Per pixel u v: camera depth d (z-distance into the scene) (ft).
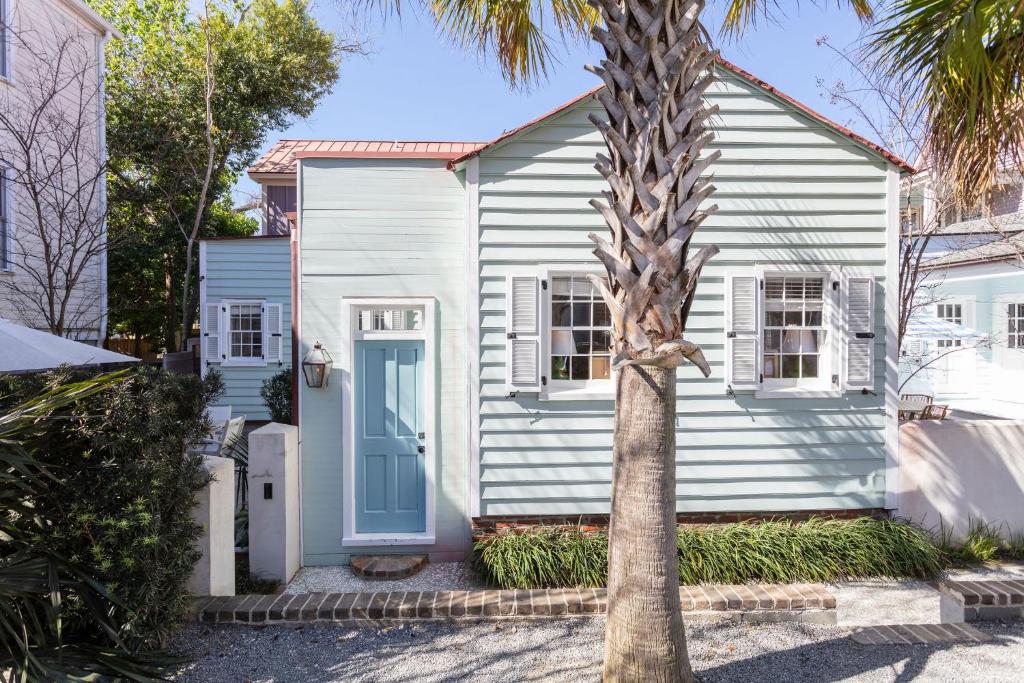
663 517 11.21
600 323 21.68
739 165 21.74
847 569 19.70
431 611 15.30
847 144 21.94
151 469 12.43
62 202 34.12
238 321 47.09
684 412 21.54
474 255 21.01
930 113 14.02
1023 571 20.48
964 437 22.06
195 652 13.70
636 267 10.81
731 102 21.66
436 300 21.74
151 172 54.39
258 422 46.50
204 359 46.09
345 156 21.50
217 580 16.60
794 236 21.89
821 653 13.66
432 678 12.82
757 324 21.58
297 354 21.61
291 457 20.48
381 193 21.67
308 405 21.54
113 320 64.69
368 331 21.89
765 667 13.07
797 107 21.59
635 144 10.94
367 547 21.52
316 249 21.56
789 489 21.71
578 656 13.69
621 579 11.41
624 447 11.39
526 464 21.08
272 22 66.44
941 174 14.44
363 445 21.94
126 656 12.53
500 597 15.97
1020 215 35.60
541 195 21.13
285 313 46.78
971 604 15.16
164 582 13.25
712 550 19.21
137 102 54.54
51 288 28.25
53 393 11.83
